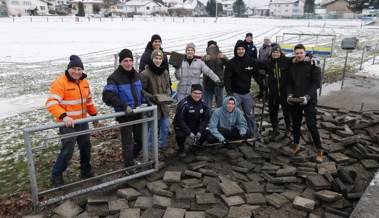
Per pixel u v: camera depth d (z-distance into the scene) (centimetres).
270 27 3841
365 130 537
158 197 347
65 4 9531
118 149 488
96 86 930
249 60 487
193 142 472
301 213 324
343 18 6506
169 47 1836
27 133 288
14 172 417
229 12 10194
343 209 335
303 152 459
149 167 408
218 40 2262
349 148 475
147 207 334
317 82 425
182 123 435
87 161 390
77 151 482
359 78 1036
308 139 506
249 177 394
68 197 334
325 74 1080
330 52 886
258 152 461
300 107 438
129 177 373
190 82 512
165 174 388
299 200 337
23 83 970
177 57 502
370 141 495
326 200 335
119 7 9312
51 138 306
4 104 739
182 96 519
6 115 660
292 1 9025
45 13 7875
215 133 447
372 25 4159
